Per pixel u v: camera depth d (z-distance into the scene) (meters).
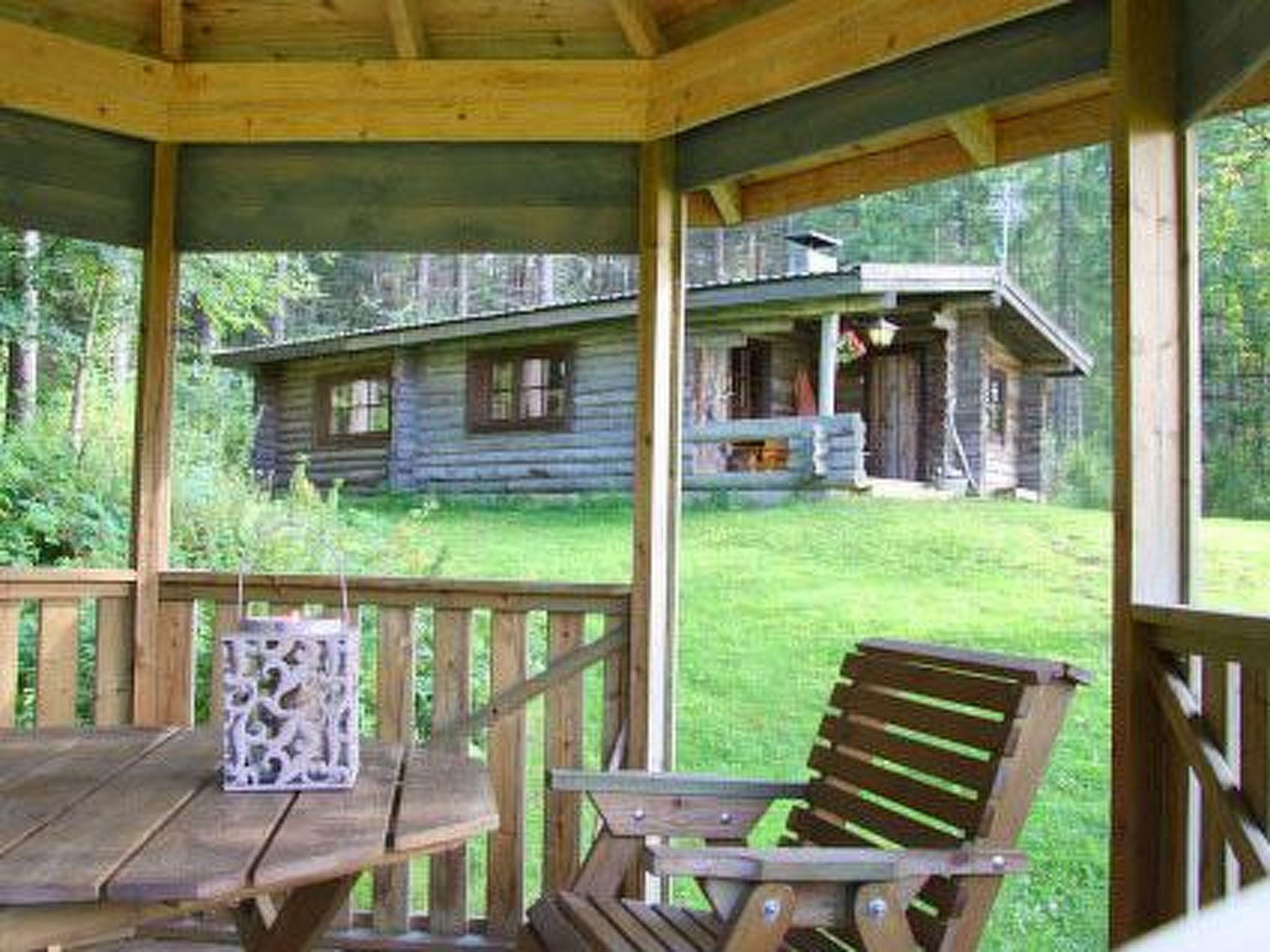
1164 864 2.25
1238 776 1.96
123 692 3.41
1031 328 12.42
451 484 11.84
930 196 22.95
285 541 6.40
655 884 3.16
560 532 9.55
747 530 9.43
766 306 10.73
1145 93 2.39
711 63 3.27
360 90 3.48
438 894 3.19
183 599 3.44
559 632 3.31
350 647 1.75
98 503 6.41
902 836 2.18
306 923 1.81
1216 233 7.31
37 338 7.43
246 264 9.34
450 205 3.52
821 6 3.02
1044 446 14.27
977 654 2.28
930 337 12.47
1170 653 2.22
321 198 3.56
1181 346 2.38
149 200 3.55
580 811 3.24
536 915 2.35
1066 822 4.64
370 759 1.95
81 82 3.39
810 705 5.91
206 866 1.33
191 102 3.53
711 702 5.98
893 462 12.89
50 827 1.49
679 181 3.44
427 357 12.10
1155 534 2.33
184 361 10.58
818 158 3.23
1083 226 22.77
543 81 3.43
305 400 12.96
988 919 1.93
